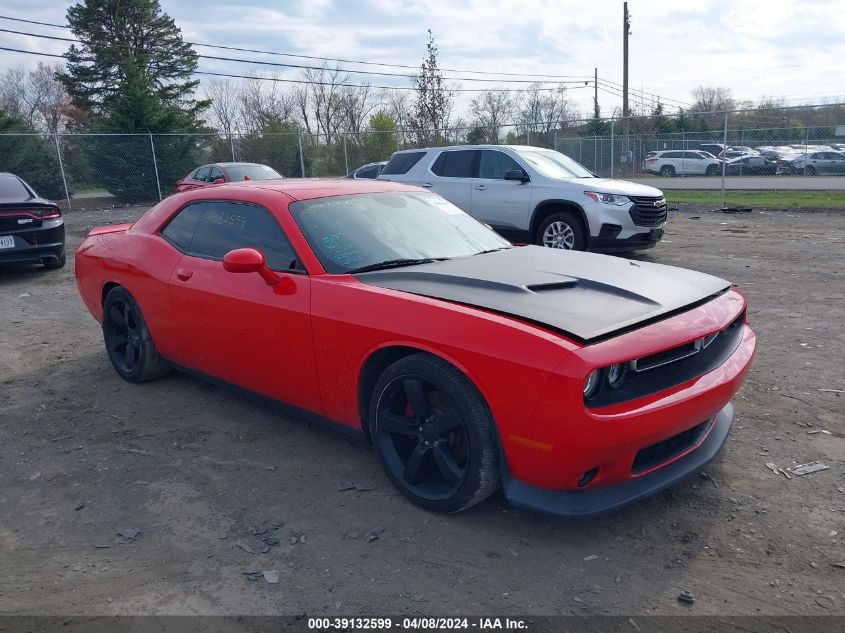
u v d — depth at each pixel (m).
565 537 2.98
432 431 3.06
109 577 2.78
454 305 3.03
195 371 4.51
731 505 3.21
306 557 2.87
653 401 2.75
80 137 23.05
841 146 23.14
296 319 3.52
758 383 4.73
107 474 3.65
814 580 2.66
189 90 42.22
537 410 2.64
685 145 26.92
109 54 39.47
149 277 4.49
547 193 9.66
